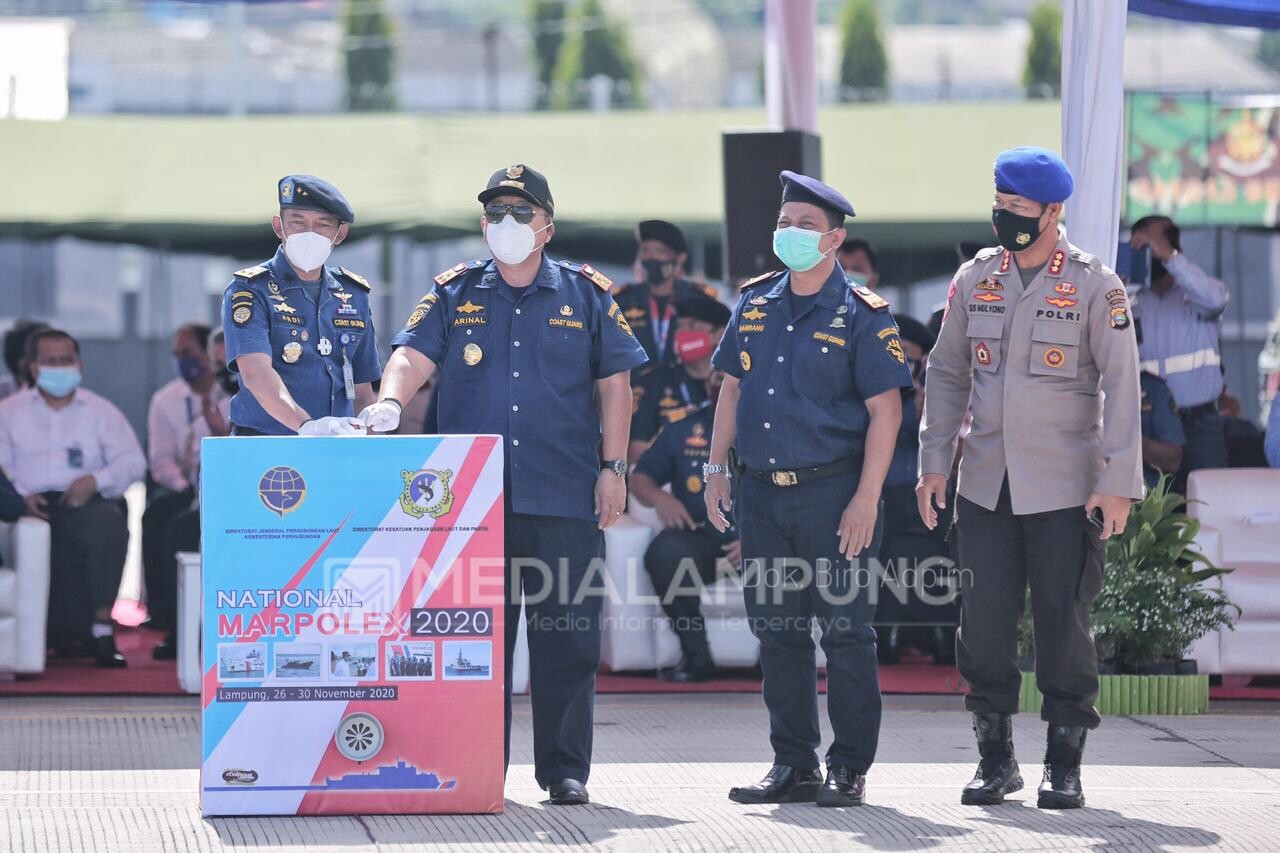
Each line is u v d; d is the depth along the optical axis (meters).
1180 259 17.41
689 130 24.44
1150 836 9.27
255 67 108.38
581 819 9.66
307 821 9.45
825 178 23.95
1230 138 20.62
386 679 9.56
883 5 153.00
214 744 9.49
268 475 9.46
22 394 17.80
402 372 10.14
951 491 15.98
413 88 118.50
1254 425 18.45
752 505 10.24
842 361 10.04
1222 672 15.16
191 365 20.02
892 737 13.01
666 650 16.12
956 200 23.69
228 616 9.48
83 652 17.62
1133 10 17.20
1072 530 9.92
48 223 23.17
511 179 9.98
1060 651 10.01
